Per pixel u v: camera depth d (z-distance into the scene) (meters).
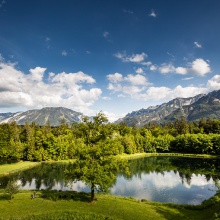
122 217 40.25
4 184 75.56
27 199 50.22
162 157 149.75
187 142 165.62
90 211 42.72
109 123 53.53
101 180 46.34
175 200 59.44
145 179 84.06
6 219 38.28
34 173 96.19
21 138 174.50
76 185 76.12
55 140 135.88
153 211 44.59
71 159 136.75
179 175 90.88
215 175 89.44
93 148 48.47
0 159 129.62
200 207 48.75
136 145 174.25
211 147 151.25
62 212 41.50
